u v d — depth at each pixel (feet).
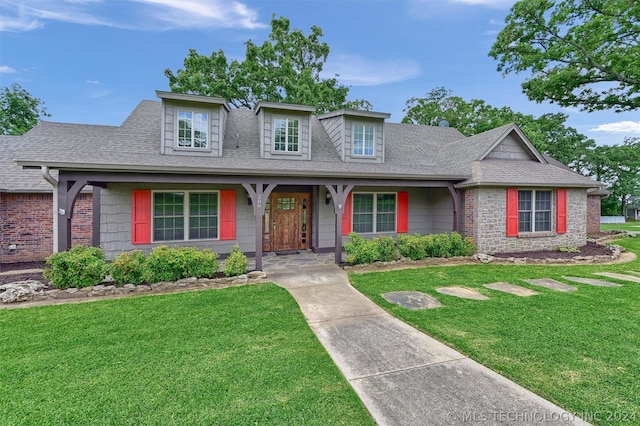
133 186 28.94
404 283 21.83
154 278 20.39
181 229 30.63
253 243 33.30
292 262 29.19
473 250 30.66
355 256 26.09
